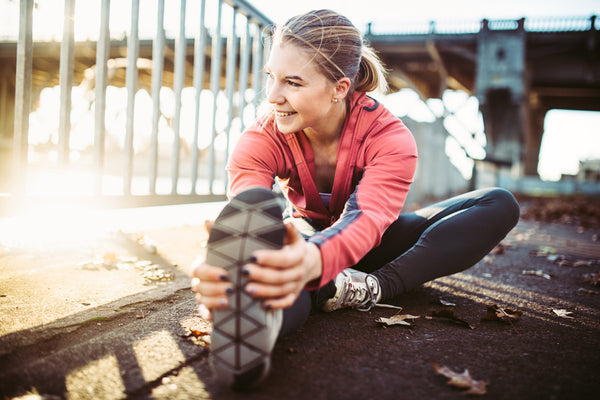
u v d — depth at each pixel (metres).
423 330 1.14
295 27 1.01
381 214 1.03
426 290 1.60
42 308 1.21
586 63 22.58
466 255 1.33
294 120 1.07
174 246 2.30
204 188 6.27
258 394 0.76
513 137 21.39
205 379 0.82
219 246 0.73
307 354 0.95
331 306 1.20
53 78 14.18
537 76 23.64
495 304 1.40
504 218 1.34
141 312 1.23
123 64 17.00
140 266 1.80
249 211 0.74
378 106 1.22
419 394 0.79
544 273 2.06
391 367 0.90
